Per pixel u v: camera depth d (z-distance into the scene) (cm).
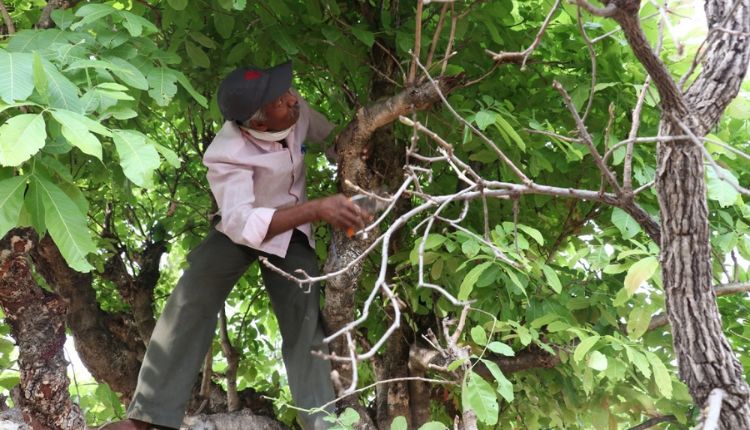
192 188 479
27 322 281
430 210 388
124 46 272
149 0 360
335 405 327
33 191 227
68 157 343
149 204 521
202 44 329
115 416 380
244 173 304
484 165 395
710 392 211
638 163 342
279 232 294
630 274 276
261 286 476
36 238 288
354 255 332
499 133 347
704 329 211
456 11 336
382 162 359
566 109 360
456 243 332
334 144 364
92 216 471
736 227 339
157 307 539
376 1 356
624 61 349
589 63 354
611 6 174
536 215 402
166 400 312
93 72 252
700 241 208
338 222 290
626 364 314
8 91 209
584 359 333
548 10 346
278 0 329
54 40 260
